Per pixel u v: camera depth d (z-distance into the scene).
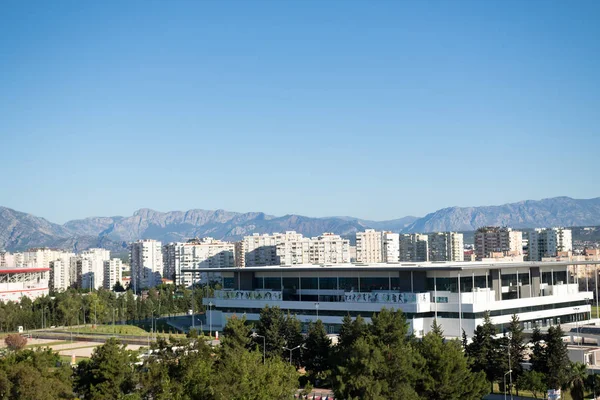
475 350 149.00
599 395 141.75
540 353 147.62
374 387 112.12
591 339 177.62
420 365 121.25
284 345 166.38
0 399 113.12
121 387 122.25
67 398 120.19
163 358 127.00
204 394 101.38
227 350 130.50
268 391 105.38
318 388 156.38
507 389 153.00
